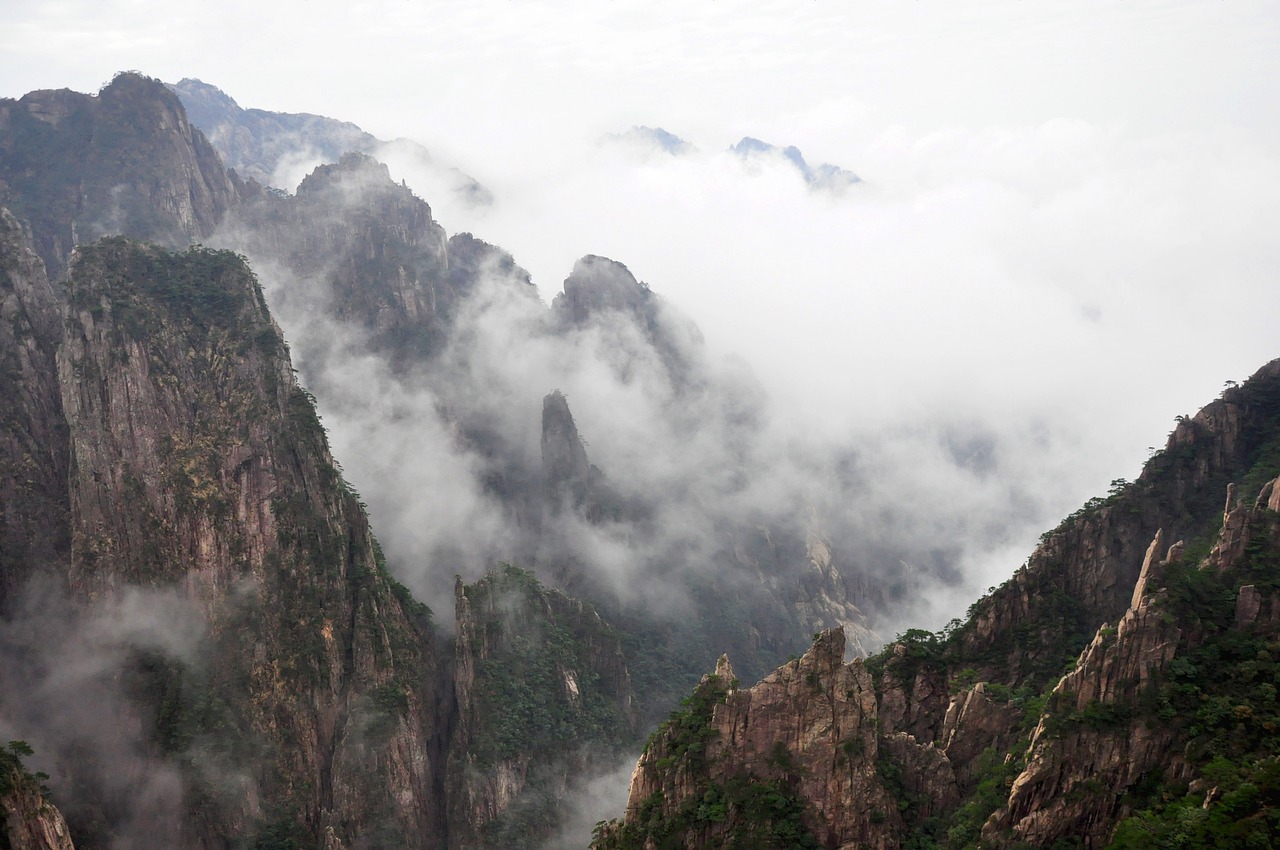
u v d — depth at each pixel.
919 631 107.19
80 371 156.38
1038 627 102.69
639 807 95.19
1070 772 77.75
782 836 86.62
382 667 157.50
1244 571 82.25
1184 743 75.25
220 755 143.50
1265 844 65.56
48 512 157.75
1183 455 110.12
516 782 157.50
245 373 165.62
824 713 89.62
